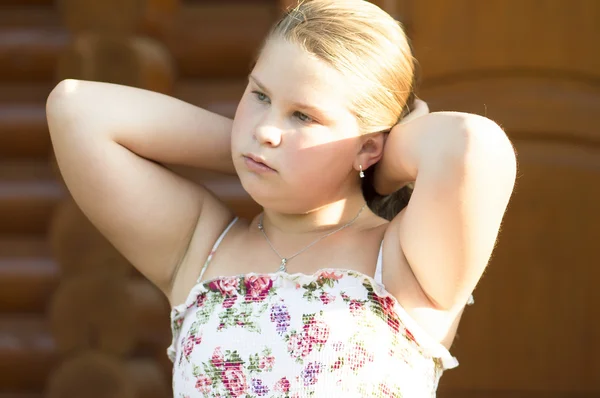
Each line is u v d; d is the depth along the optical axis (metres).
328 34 3.98
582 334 7.94
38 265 8.52
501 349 7.98
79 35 8.06
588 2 7.89
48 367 8.38
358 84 3.99
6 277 8.48
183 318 4.25
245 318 4.02
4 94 8.73
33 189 8.58
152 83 7.94
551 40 7.94
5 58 8.64
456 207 3.72
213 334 4.03
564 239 7.94
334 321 3.94
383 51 4.07
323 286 4.00
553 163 7.93
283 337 3.95
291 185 3.98
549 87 7.96
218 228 4.42
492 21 7.95
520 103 7.95
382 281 4.02
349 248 4.13
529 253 7.95
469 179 3.69
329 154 3.98
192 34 8.35
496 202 3.74
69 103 4.25
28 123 8.60
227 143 4.49
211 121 4.48
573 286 7.94
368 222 4.26
